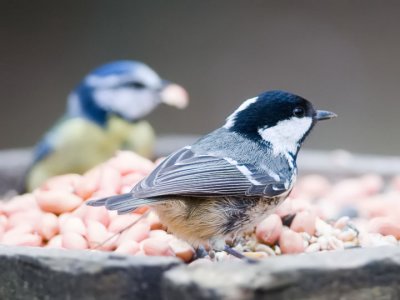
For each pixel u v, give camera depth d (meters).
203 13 17.38
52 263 4.73
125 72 11.55
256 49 17.31
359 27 17.25
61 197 6.18
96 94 11.45
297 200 6.23
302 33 17.33
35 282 4.80
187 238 5.53
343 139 15.65
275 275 4.24
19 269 4.84
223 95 16.84
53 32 17.02
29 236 5.93
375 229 6.18
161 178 5.31
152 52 17.16
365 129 15.92
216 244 5.54
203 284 4.23
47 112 16.77
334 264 4.39
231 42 17.30
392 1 17.17
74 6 17.06
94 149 11.13
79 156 11.00
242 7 17.52
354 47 17.09
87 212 5.97
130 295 4.60
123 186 6.36
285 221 6.02
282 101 5.98
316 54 17.16
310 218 5.95
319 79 16.97
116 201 5.19
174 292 4.34
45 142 10.84
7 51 16.92
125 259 4.64
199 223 5.44
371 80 16.75
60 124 11.17
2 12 16.92
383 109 16.41
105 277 4.62
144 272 4.57
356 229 6.09
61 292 4.73
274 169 5.71
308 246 5.85
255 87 17.00
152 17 17.19
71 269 4.68
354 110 16.41
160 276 4.57
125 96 11.48
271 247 5.80
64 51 17.02
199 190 5.35
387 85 16.66
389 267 4.50
